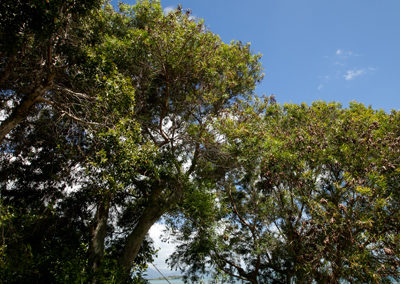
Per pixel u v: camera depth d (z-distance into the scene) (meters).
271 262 14.25
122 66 10.18
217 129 11.65
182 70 10.93
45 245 9.25
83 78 8.23
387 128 11.31
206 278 14.45
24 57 7.73
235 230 14.57
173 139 11.96
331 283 9.45
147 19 11.30
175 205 11.86
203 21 10.41
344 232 9.31
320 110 13.62
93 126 8.20
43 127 10.09
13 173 10.70
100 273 8.71
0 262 6.84
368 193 8.96
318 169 11.46
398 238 8.73
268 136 11.60
